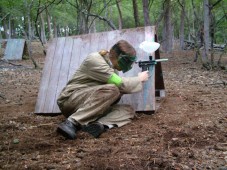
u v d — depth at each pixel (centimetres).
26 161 315
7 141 375
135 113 467
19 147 354
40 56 1838
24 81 903
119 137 372
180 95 607
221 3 1242
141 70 482
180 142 345
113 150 330
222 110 479
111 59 415
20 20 2572
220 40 2323
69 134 367
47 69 529
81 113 387
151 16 2212
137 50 499
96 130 376
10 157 325
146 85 471
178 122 421
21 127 432
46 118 477
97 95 393
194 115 454
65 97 420
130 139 365
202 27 1188
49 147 352
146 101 469
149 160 303
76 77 425
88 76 416
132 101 473
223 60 1361
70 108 419
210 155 314
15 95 673
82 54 527
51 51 544
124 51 404
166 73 1010
